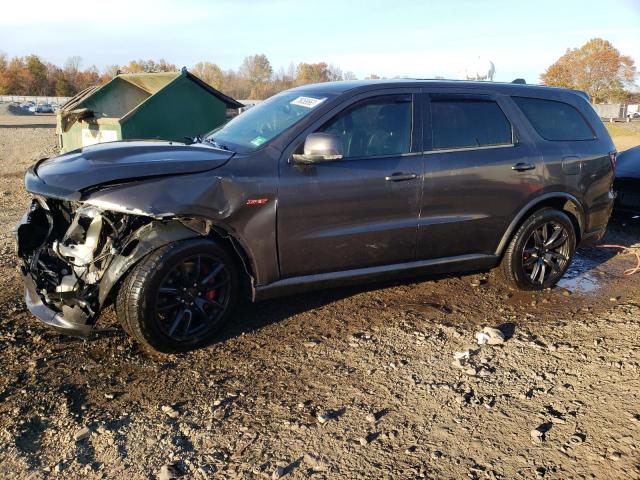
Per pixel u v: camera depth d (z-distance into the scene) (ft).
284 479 8.85
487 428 10.06
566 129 16.93
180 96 31.58
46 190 11.63
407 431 10.00
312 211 13.24
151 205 11.44
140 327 11.84
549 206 16.70
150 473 8.99
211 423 10.23
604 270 19.12
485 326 14.33
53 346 12.94
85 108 34.01
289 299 15.76
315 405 10.79
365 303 15.62
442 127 14.90
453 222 14.98
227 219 12.32
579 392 11.14
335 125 13.73
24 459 9.26
